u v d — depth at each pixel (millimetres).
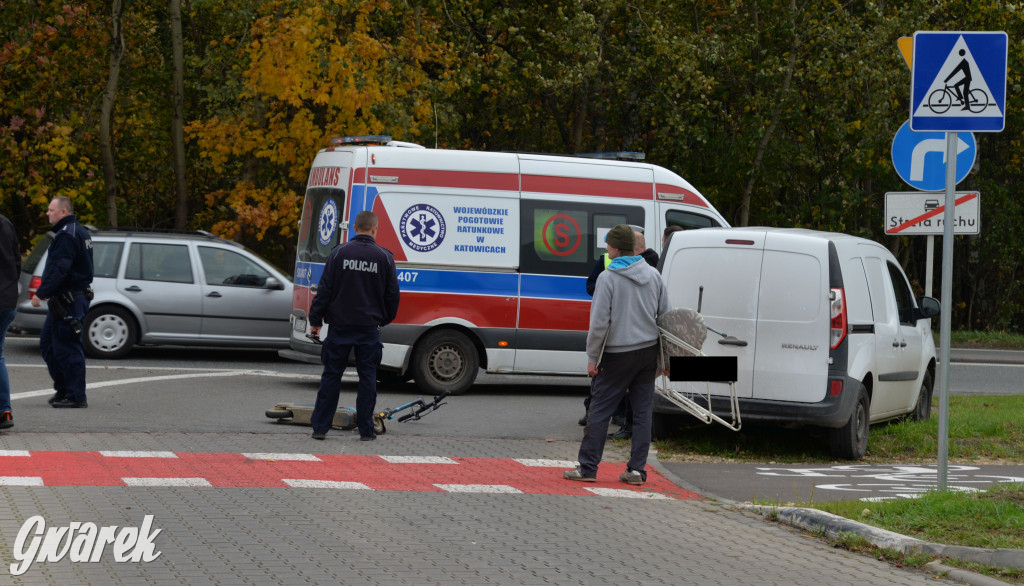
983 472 10312
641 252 11266
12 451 8945
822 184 29797
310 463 9188
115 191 23141
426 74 23219
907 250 34000
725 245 10773
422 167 14039
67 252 11188
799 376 10445
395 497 8039
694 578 6152
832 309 10414
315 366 17062
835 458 10836
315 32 20156
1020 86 28906
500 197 14289
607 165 14820
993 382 19422
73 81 24984
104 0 24078
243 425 10930
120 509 7195
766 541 7148
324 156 14562
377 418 10922
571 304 14492
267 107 21656
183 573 5812
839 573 6387
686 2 27656
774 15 26891
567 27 24219
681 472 9875
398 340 13930
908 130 11484
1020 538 6809
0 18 23672
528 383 16438
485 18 26234
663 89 26422
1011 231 32125
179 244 17016
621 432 11445
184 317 16797
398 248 13898
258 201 21781
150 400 12336
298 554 6289
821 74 26484
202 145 21500
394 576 5914
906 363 12031
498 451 10320
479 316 14180
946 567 6410
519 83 25984
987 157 33094
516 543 6801
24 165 23453
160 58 26469
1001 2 29172
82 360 11438
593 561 6434
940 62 8031
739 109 28172
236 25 21703
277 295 17203
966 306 34844
